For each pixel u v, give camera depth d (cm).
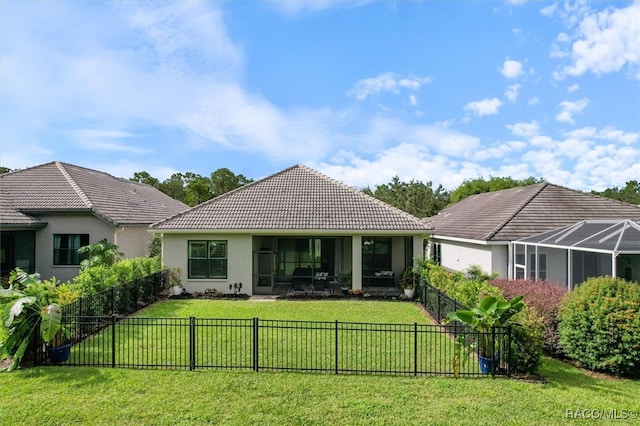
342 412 625
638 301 783
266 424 589
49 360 862
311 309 1450
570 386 729
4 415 612
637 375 777
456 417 609
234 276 1770
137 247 2319
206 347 962
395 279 1975
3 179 2150
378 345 991
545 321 938
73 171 2356
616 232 1272
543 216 1864
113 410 630
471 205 2906
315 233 1747
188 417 609
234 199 1986
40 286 905
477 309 806
